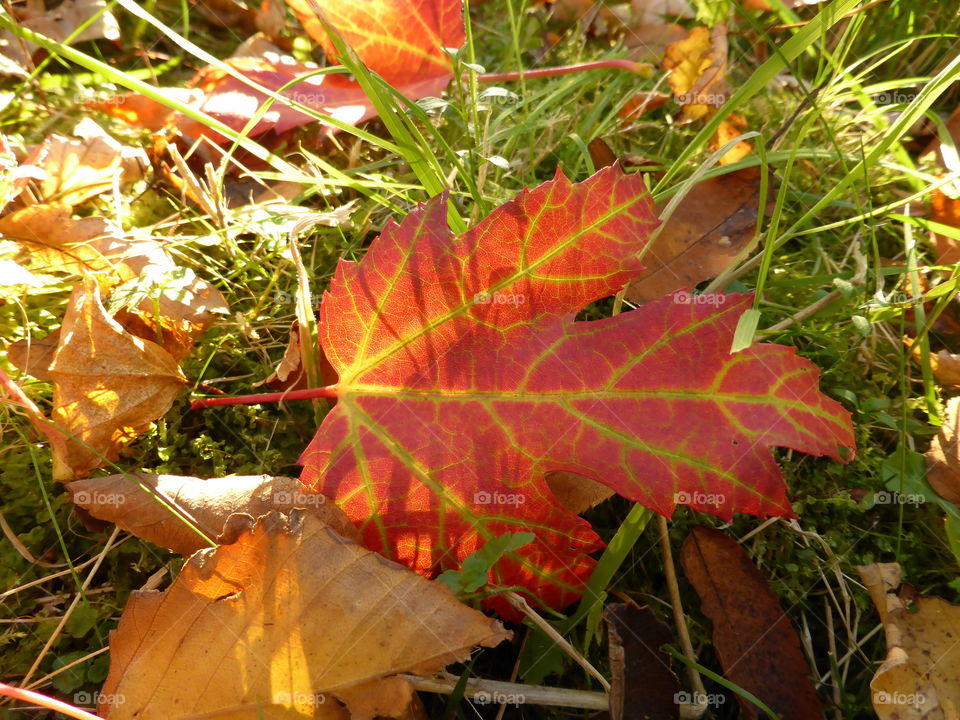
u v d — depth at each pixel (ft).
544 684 0.59
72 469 0.60
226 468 0.65
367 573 0.50
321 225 0.80
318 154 0.89
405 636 0.49
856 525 0.68
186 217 0.82
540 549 0.56
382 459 0.56
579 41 1.10
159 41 1.05
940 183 0.70
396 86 0.87
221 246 0.79
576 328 0.56
